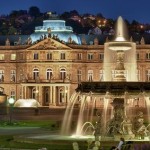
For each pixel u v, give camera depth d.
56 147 56.38
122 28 74.00
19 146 58.50
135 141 55.66
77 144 52.78
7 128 93.38
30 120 124.81
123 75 66.06
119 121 62.78
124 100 63.97
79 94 62.47
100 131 62.62
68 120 81.44
